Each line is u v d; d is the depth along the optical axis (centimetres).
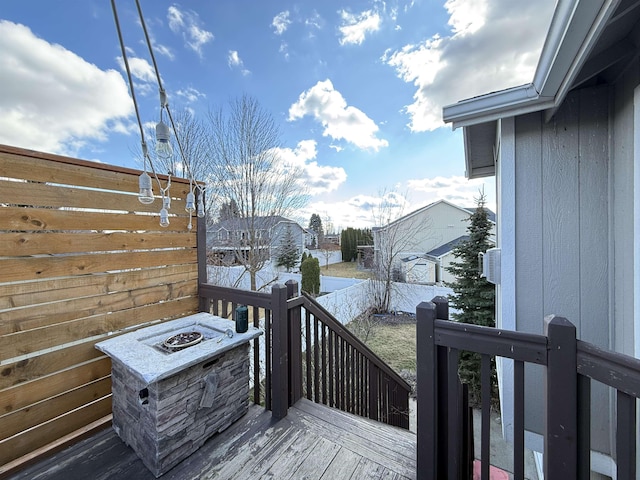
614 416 185
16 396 155
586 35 125
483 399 114
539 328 206
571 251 198
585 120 193
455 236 1462
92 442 173
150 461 150
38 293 163
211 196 980
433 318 122
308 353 217
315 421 189
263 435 177
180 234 239
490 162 395
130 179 205
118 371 177
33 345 161
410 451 162
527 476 330
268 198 1011
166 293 228
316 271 1234
